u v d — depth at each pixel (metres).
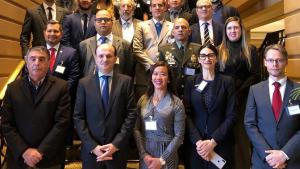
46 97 2.73
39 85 2.76
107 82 2.86
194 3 5.15
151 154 2.84
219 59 3.21
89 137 2.72
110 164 2.71
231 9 4.21
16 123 2.71
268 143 2.53
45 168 2.66
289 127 2.48
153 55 3.68
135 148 3.38
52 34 3.38
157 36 3.76
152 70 2.94
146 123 2.87
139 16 5.36
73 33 3.87
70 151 3.83
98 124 2.75
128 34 3.99
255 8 6.46
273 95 2.58
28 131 2.67
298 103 2.46
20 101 2.69
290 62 3.45
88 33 3.84
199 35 3.68
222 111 2.93
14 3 5.07
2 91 3.04
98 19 3.46
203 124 2.92
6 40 4.75
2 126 2.69
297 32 3.37
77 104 2.84
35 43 4.05
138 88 3.57
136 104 2.98
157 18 3.80
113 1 4.81
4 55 4.68
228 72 3.20
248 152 3.24
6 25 4.75
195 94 2.96
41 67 2.71
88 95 2.81
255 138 2.55
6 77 4.72
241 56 3.19
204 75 3.00
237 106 3.04
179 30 3.35
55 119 2.74
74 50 3.45
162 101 2.90
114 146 2.67
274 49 2.58
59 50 3.42
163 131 2.83
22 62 3.59
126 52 3.52
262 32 6.90
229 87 2.95
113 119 2.77
